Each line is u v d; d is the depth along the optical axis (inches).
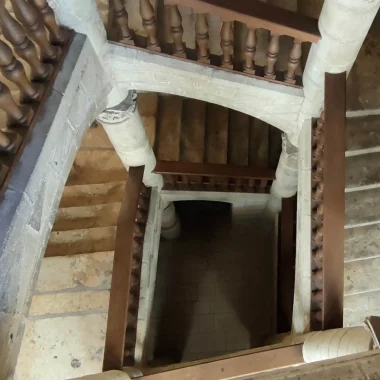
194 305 276.2
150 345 267.0
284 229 241.0
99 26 113.7
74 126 111.4
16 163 89.0
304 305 142.4
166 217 258.1
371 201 155.5
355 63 168.6
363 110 162.9
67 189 231.5
